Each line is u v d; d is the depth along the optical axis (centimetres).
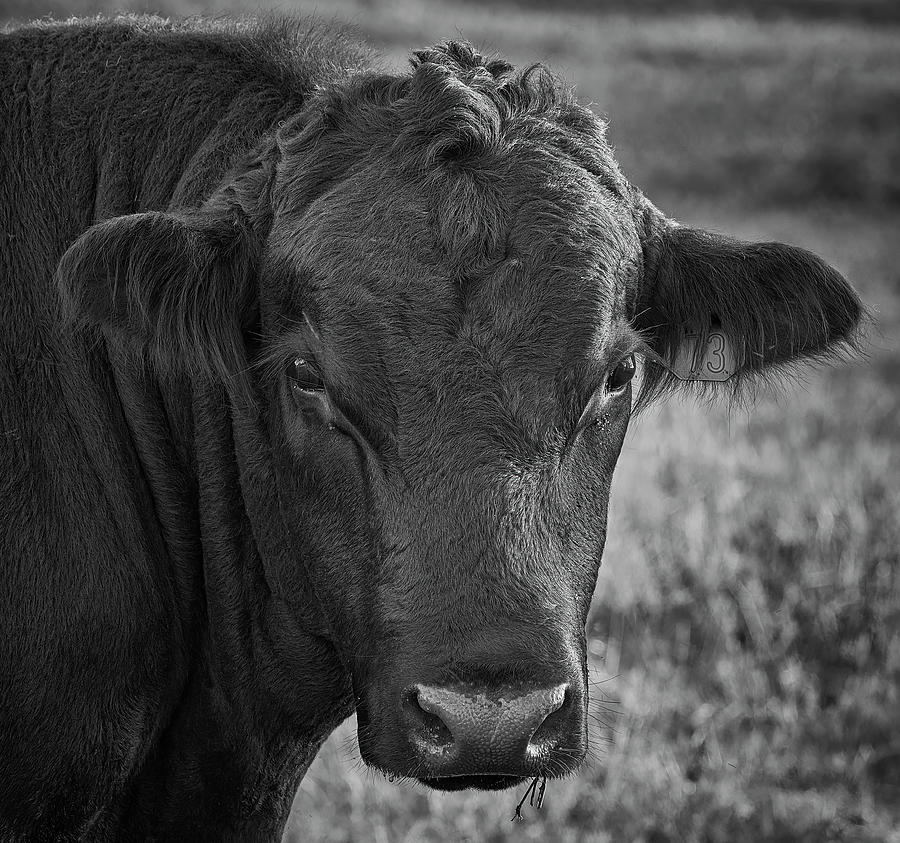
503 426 481
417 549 478
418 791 888
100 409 584
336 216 511
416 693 466
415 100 535
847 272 2356
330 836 845
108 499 577
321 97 566
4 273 574
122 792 611
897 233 2769
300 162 537
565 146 538
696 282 581
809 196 3177
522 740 456
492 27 5062
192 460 603
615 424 532
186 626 614
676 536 1199
